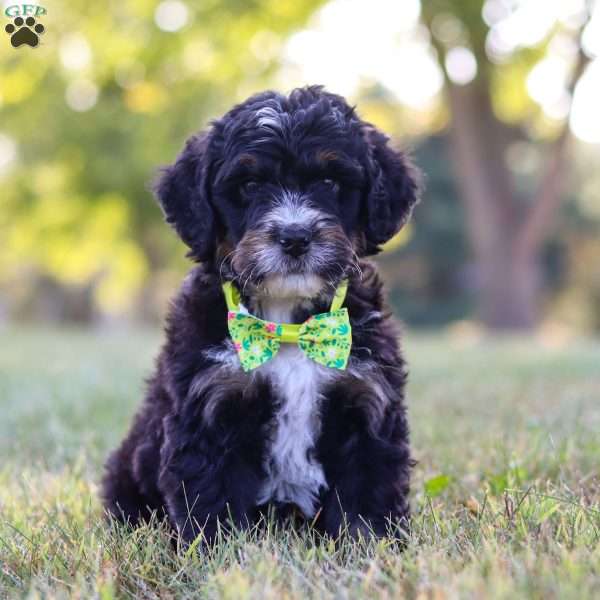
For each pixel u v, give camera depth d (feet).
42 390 6.24
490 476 3.63
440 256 25.55
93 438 4.54
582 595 2.36
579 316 28.58
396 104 21.31
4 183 18.80
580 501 3.19
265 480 3.19
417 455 4.03
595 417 4.76
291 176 3.22
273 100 3.31
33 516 3.37
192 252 3.33
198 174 3.32
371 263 3.40
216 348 3.13
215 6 15.11
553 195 16.37
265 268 3.15
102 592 2.60
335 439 3.16
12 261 25.18
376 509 3.13
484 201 16.20
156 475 3.26
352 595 2.54
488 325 16.53
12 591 2.72
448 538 2.88
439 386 6.34
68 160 17.89
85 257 20.80
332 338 3.13
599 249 27.48
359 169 3.28
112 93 17.58
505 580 2.48
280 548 2.90
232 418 3.10
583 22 15.31
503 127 17.25
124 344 11.20
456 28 15.19
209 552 2.92
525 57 15.89
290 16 15.30
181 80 16.88
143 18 15.79
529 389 6.13
